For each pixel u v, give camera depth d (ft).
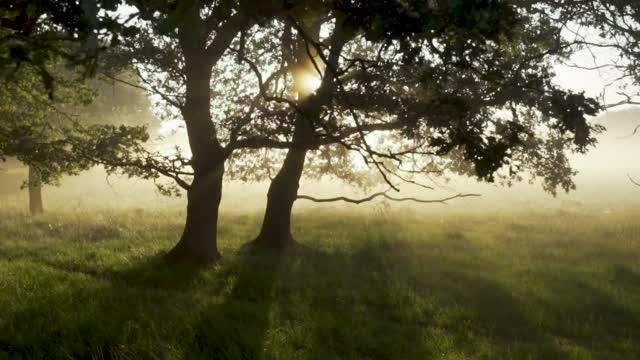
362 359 30.42
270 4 14.66
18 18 17.35
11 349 27.68
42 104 59.31
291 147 55.01
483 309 44.24
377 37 14.93
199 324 32.53
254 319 35.94
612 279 57.16
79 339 28.68
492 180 17.71
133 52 58.85
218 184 58.75
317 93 55.62
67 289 39.42
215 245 59.16
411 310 42.63
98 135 59.16
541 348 34.47
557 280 55.31
